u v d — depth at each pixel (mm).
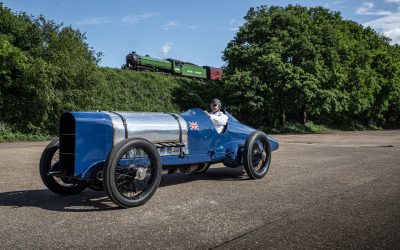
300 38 32844
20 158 10609
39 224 3814
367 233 3451
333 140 18938
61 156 4891
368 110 47844
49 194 5391
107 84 32219
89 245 3184
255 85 31797
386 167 7812
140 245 3176
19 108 24062
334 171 7301
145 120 5207
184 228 3648
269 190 5496
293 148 13047
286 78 30922
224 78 35156
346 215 4066
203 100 37688
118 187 4465
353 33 46969
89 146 4656
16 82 23688
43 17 27500
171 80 38250
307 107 33562
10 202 4852
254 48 33875
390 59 47562
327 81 32969
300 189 5535
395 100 50312
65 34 27266
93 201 4906
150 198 4688
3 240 3318
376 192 5270
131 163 4637
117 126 4859
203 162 6039
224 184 6055
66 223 3852
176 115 5719
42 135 23594
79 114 4711
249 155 6383
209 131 6105
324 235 3404
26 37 26766
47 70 23656
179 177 6816
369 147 13438
